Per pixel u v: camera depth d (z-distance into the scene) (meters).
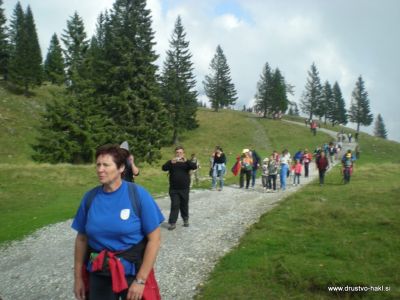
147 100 41.19
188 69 63.72
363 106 101.25
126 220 3.49
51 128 38.84
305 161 27.88
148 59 41.62
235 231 10.78
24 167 25.34
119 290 3.40
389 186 16.69
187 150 61.34
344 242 8.44
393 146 64.94
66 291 7.33
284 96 95.62
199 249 9.23
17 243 11.12
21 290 7.54
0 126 55.28
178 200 11.19
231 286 6.71
